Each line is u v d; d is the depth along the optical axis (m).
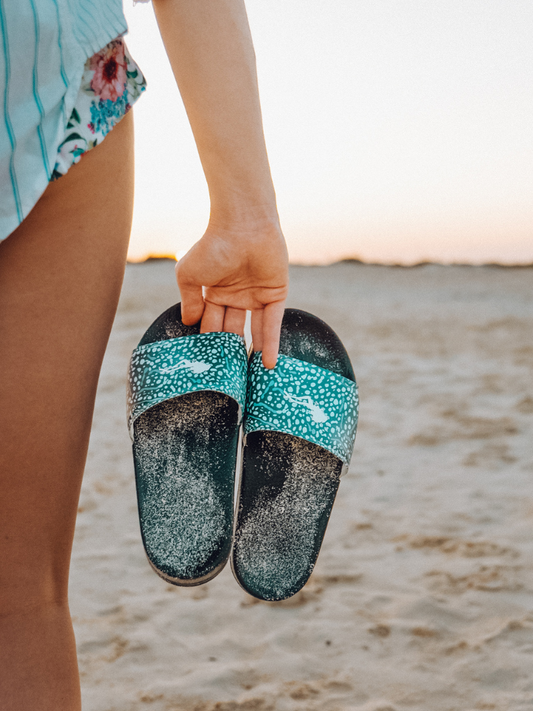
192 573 1.10
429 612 2.19
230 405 1.33
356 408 1.36
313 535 1.26
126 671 1.90
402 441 4.25
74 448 0.90
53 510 0.89
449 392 5.70
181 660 1.96
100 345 0.93
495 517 2.96
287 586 1.19
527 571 2.44
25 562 0.87
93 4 0.84
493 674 1.84
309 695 1.78
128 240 0.97
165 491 1.20
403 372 6.75
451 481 3.47
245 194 1.08
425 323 11.38
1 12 0.74
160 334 1.33
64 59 0.80
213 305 1.30
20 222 0.79
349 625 2.13
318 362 1.40
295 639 2.06
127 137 0.95
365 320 12.00
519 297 17.83
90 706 1.73
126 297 14.54
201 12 0.99
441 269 35.41
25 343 0.86
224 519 1.16
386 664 1.92
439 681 1.83
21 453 0.85
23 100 0.78
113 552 2.71
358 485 3.48
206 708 1.73
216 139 1.04
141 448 1.25
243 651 2.00
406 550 2.68
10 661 0.85
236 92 1.02
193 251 1.13
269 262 1.16
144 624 2.16
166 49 1.04
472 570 2.47
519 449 3.96
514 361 7.21
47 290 0.87
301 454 1.35
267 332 1.29
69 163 0.84
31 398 0.85
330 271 35.16
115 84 0.89
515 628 2.06
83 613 2.23
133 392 1.26
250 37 1.04
